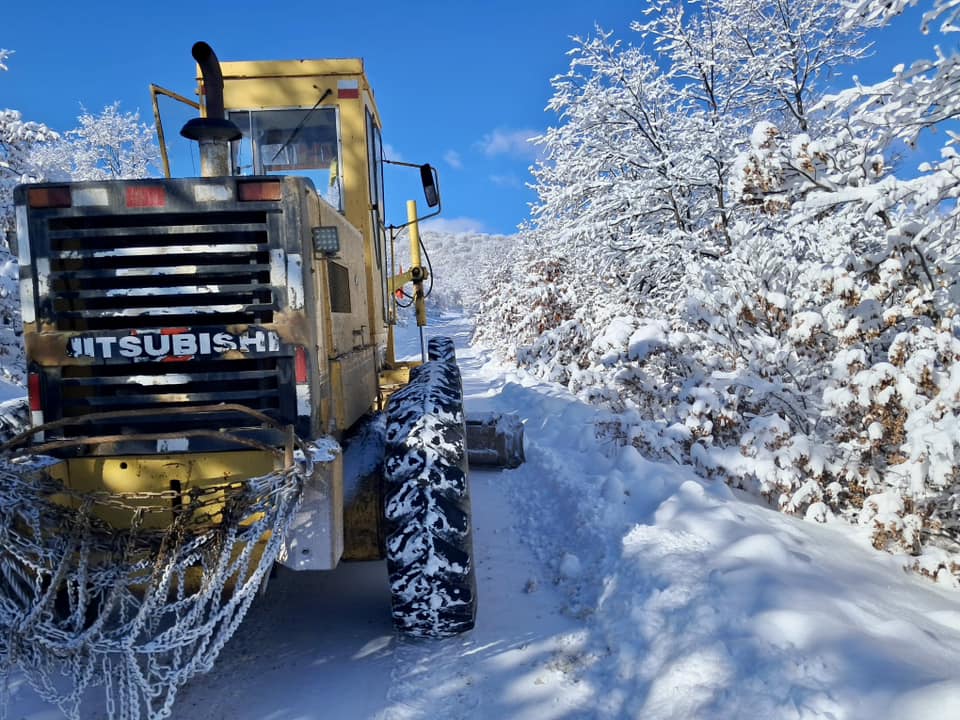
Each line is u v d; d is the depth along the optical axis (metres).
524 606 3.92
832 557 4.18
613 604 3.70
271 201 2.93
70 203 2.88
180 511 2.78
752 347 6.34
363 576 4.41
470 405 11.06
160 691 2.61
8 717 2.90
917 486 4.25
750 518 4.61
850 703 2.56
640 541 4.33
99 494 2.76
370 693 3.04
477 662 3.28
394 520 3.22
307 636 3.59
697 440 6.25
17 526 2.69
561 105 12.32
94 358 2.92
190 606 3.02
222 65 4.91
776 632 3.03
